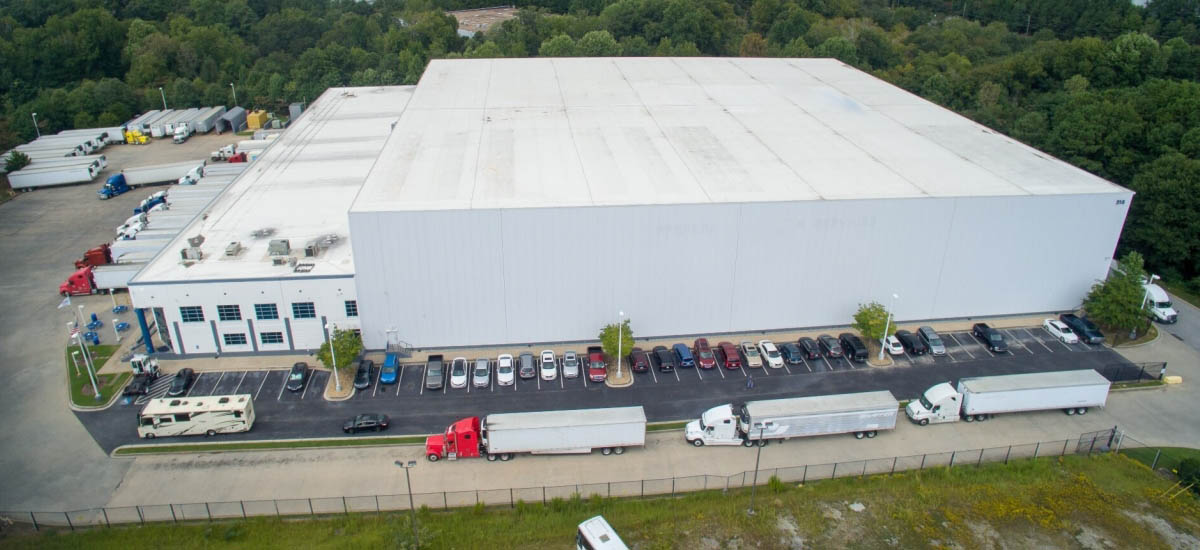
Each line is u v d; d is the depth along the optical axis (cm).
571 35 17912
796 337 7062
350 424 5706
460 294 6538
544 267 6488
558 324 6781
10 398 6141
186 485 5169
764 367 6594
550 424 5316
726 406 5650
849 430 5634
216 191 9906
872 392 5803
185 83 14850
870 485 5209
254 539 4675
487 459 5462
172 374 6438
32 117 13338
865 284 6962
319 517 4894
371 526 4794
